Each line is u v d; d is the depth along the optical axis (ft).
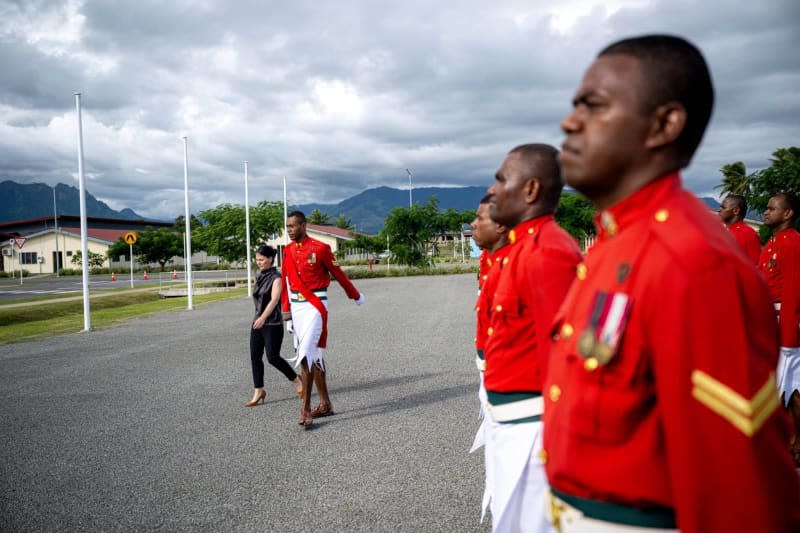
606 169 4.00
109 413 21.31
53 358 33.32
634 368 3.69
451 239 237.04
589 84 4.05
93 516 12.76
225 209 102.63
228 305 65.92
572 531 4.16
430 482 13.99
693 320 3.35
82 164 45.60
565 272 6.70
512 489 7.60
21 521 12.60
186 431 18.88
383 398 22.29
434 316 49.26
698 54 3.92
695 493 3.34
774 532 3.23
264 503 13.14
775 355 3.50
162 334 42.39
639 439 3.75
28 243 199.52
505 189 8.18
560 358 4.33
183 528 12.05
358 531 11.66
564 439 4.12
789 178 45.78
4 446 17.75
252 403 21.94
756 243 17.80
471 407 20.58
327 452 16.40
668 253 3.56
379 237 142.82
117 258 200.34
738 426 3.22
